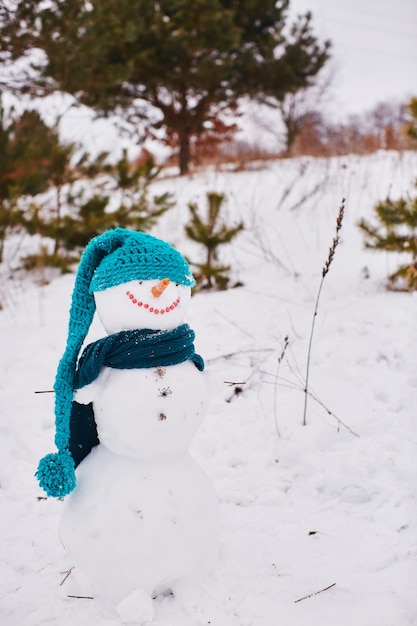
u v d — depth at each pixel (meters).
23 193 7.33
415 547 2.45
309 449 3.22
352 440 3.29
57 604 2.17
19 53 7.62
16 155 7.24
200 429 3.51
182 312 2.07
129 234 2.07
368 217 7.25
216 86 16.53
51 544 2.56
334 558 2.42
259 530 2.62
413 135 5.37
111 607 2.10
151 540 1.96
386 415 3.47
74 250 7.56
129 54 14.50
